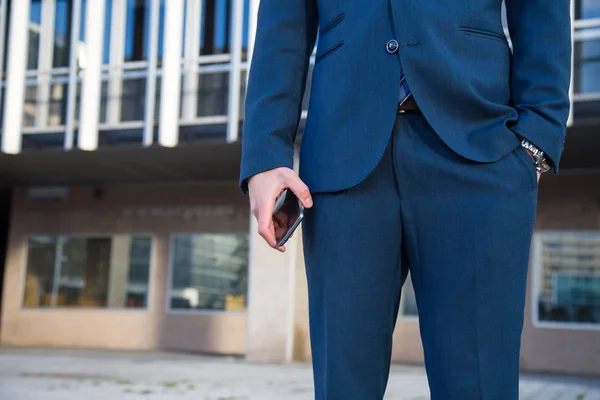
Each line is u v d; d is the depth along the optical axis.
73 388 8.23
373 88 1.32
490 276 1.24
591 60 11.66
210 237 17.36
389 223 1.29
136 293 17.66
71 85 14.95
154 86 14.34
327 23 1.42
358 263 1.29
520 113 1.32
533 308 14.60
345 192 1.31
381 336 1.30
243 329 16.80
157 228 17.70
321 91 1.39
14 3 15.33
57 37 15.47
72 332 17.94
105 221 18.12
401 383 9.53
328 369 1.29
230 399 7.39
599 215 14.41
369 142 1.30
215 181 17.47
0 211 21.78
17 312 18.38
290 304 13.49
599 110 11.41
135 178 17.39
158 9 14.74
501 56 1.36
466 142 1.27
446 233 1.26
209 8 14.45
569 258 14.51
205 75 14.25
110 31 15.11
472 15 1.35
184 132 14.05
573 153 13.26
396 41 1.32
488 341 1.24
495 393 1.23
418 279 1.30
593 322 14.27
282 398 7.54
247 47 14.10
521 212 1.26
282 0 1.44
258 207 1.33
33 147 15.06
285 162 1.35
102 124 14.66
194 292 17.28
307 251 1.36
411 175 1.28
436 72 1.29
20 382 8.80
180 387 8.56
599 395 8.28
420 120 1.30
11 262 18.55
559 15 1.37
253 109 1.40
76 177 17.48
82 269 18.12
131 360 13.24
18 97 15.08
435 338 1.27
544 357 14.45
